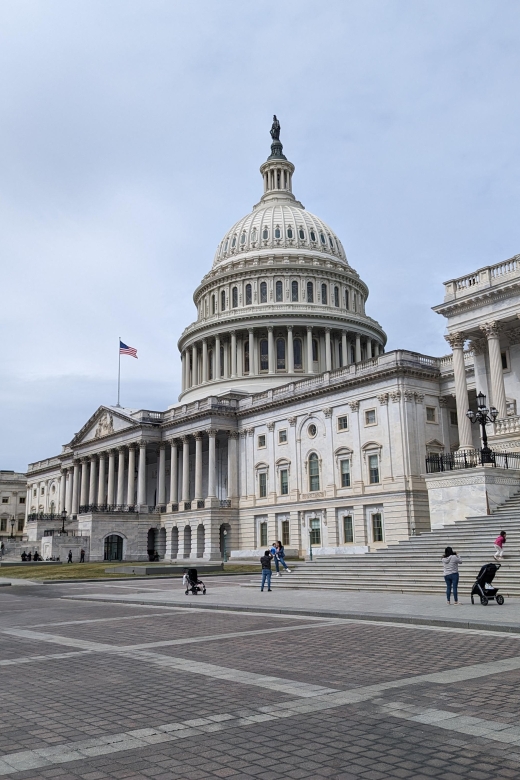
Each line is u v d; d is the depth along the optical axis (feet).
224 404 304.09
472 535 124.16
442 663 47.39
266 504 281.95
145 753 29.19
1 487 540.11
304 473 266.36
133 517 322.34
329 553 246.88
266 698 38.24
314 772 26.61
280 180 458.09
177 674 45.44
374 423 239.30
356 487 241.35
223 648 55.88
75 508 397.39
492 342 174.09
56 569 220.84
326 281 393.91
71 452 410.52
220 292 402.11
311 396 265.95
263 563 116.98
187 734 31.81
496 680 41.50
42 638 65.05
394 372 231.30
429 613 73.56
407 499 223.30
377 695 38.32
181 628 69.77
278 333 373.20
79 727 33.37
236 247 417.49
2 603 109.50
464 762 27.35
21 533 539.70
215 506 292.40
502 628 62.13
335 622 72.13
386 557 125.70
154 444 346.54
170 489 334.24
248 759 28.17
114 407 367.25
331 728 32.19
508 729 31.40
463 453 167.12
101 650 56.49
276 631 65.87
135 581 165.27
